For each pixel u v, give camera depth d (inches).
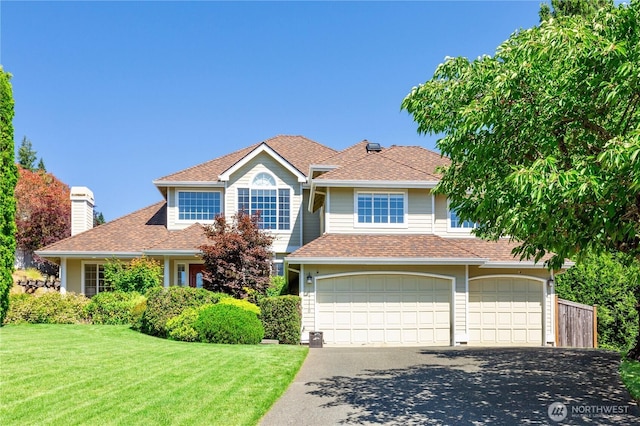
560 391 403.2
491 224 380.8
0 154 715.4
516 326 787.4
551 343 779.4
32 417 312.3
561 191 262.4
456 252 750.5
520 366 516.1
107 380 410.0
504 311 789.2
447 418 331.0
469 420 326.3
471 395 391.5
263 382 414.0
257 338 666.2
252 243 788.6
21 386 385.4
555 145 314.7
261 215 989.8
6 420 306.3
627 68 256.7
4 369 441.4
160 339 655.8
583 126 314.7
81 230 1077.1
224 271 765.9
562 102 291.4
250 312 684.7
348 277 749.3
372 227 807.7
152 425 301.0
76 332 690.8
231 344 639.8
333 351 640.4
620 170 249.3
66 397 357.7
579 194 252.7
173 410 330.6
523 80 299.0
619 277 856.3
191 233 935.7
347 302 745.6
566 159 319.6
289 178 1004.6
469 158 354.9
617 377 456.1
